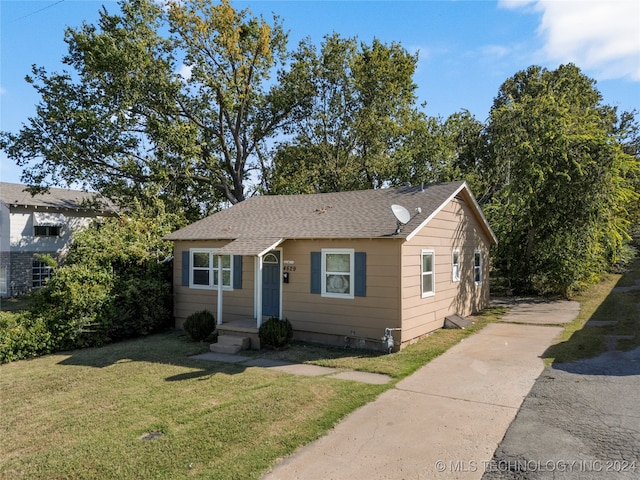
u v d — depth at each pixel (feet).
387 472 15.51
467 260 49.39
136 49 71.61
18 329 36.35
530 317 46.42
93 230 48.52
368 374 28.14
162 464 16.71
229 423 20.33
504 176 67.82
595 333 36.37
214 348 36.55
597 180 55.36
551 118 58.13
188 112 81.92
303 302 38.99
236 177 87.81
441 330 41.01
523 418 19.69
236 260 43.60
